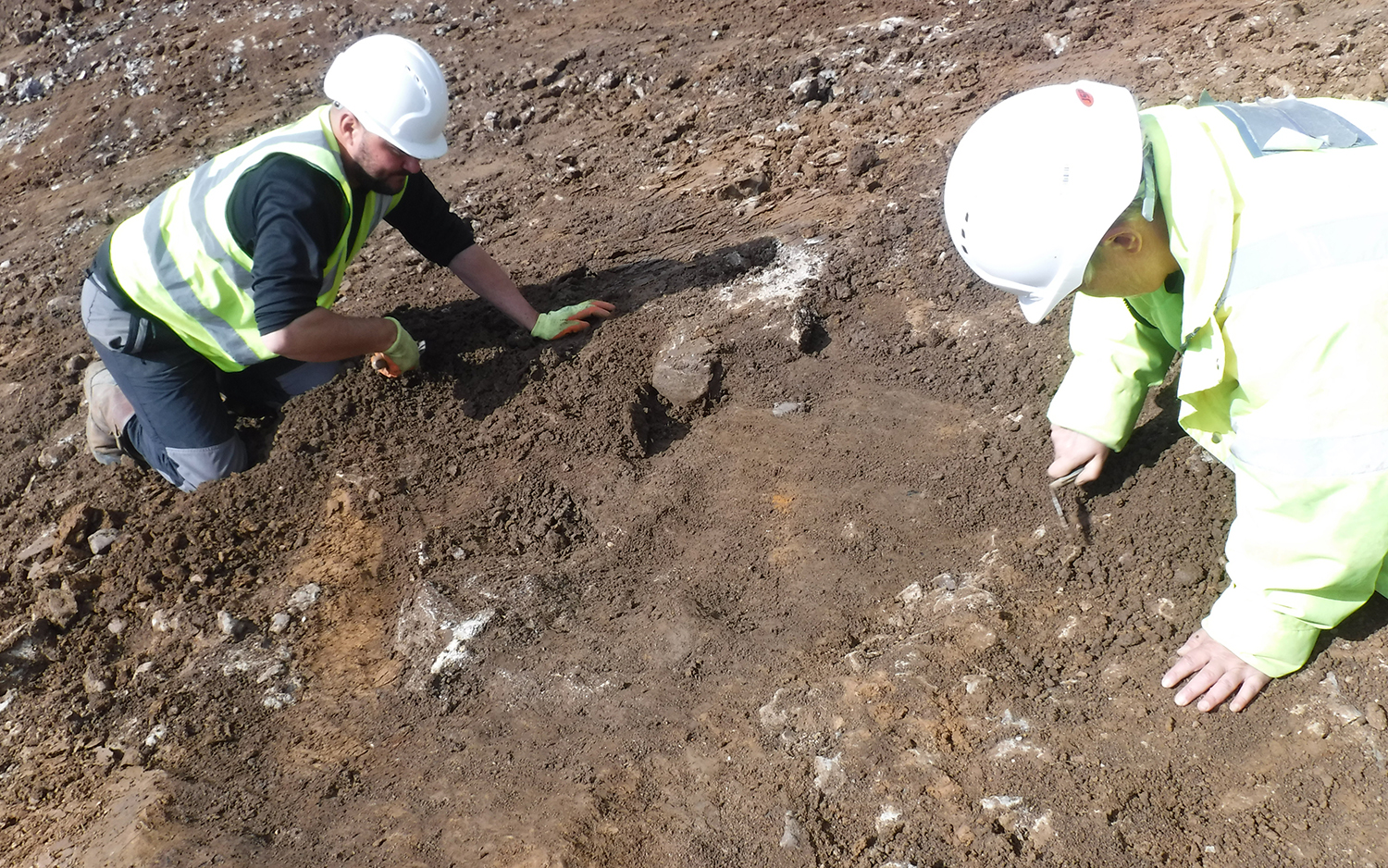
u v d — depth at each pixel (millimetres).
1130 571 2484
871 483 2904
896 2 5605
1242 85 3877
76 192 5777
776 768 2203
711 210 4207
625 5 6375
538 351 3506
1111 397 2516
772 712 2326
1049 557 2566
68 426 3945
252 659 2701
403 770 2346
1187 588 2402
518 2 6594
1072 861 1944
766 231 3934
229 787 2355
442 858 2125
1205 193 1692
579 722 2395
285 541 3080
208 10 7125
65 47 7094
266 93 6297
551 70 5703
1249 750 2064
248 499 3195
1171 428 2746
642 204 4387
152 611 2908
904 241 3697
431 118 2924
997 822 2025
